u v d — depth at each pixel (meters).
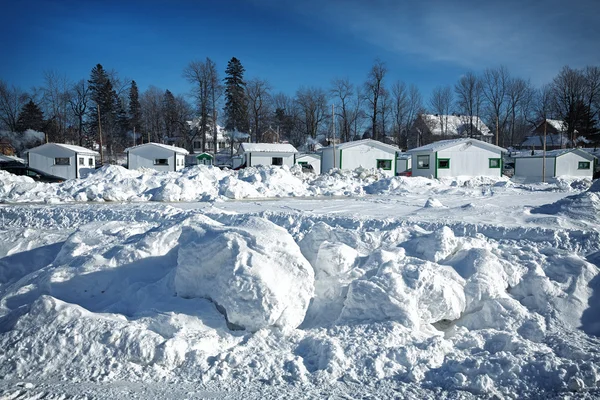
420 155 42.28
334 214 14.01
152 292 7.68
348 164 41.50
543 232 10.52
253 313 6.37
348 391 4.95
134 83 84.81
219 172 24.95
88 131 75.88
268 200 20.69
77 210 16.47
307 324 7.10
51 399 4.71
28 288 8.46
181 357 5.58
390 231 9.84
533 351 5.77
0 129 74.94
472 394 4.87
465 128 84.88
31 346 5.66
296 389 5.00
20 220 16.19
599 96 75.06
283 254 7.22
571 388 4.92
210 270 7.25
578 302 7.33
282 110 92.31
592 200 12.60
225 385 5.07
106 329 5.86
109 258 8.80
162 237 9.14
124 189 21.77
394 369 5.40
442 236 8.88
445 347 5.92
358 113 83.12
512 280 7.96
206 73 72.12
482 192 23.28
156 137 87.00
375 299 6.82
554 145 76.31
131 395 4.81
